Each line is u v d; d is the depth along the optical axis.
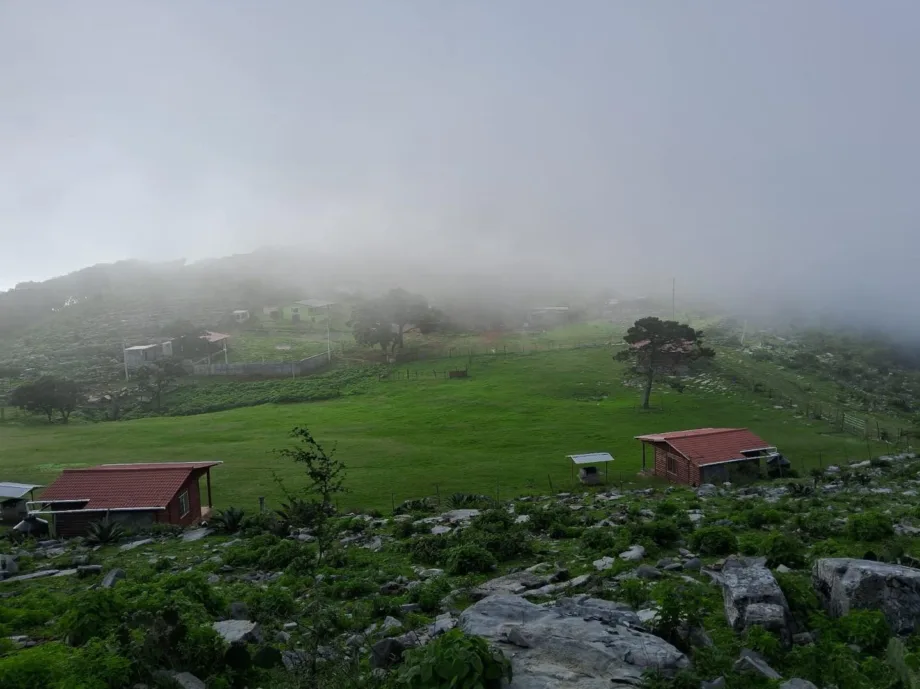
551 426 68.38
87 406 92.44
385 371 104.81
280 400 90.31
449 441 63.31
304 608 17.53
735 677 10.68
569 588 18.05
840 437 63.59
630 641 11.31
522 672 10.34
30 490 41.91
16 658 11.12
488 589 18.56
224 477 52.03
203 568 25.14
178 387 101.62
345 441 64.00
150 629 12.55
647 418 71.25
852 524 22.05
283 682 12.15
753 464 47.47
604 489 46.38
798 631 13.10
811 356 102.12
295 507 13.91
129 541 33.62
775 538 19.56
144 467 40.62
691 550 22.00
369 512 38.56
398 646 13.11
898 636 12.52
